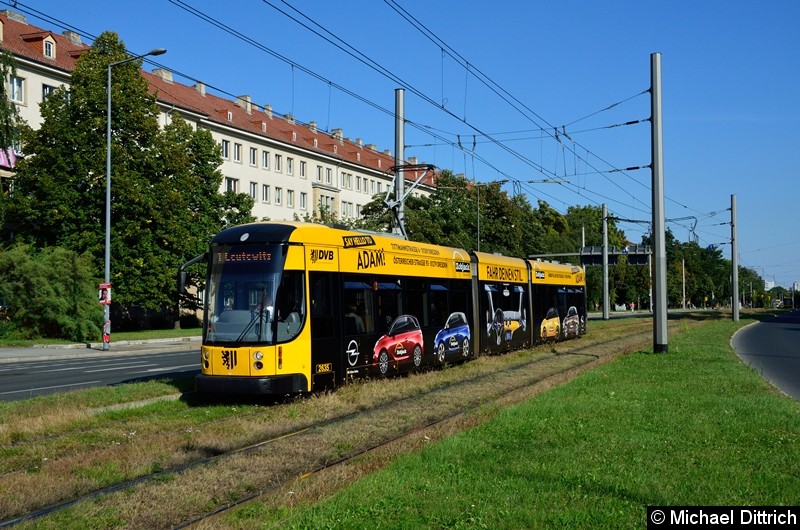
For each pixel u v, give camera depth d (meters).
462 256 22.53
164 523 6.77
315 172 75.50
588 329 42.72
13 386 18.45
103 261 42.41
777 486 7.19
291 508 6.86
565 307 32.38
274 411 13.05
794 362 22.81
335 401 13.90
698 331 39.50
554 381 17.27
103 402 13.83
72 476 8.34
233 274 14.34
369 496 6.95
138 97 44.00
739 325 49.81
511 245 66.75
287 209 71.31
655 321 24.42
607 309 59.09
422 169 25.92
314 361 14.58
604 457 8.47
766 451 8.76
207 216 51.84
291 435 11.02
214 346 14.05
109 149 35.78
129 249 43.34
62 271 38.72
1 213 39.28
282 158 70.94
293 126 78.81
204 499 7.43
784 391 15.70
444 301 20.92
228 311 14.18
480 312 23.52
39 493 7.65
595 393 14.23
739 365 19.83
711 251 137.12
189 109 59.19
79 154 41.97
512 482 7.40
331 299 15.37
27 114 47.00
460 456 8.65
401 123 25.44
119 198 42.72
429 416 12.77
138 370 22.92
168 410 13.17
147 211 43.84
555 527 6.04
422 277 19.69
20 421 11.80
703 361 20.91
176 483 8.02
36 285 37.84
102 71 42.66
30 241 41.91
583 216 114.94
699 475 7.59
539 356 24.92
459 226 60.44
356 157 85.88
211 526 6.37
